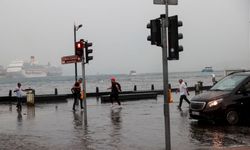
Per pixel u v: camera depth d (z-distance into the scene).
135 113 22.80
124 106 28.19
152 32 10.17
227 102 15.84
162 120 19.06
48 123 19.20
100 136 14.52
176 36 9.90
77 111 25.50
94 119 20.23
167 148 10.05
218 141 12.54
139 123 18.05
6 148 12.59
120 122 18.59
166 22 10.04
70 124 18.47
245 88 16.19
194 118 16.48
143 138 13.82
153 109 25.30
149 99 35.81
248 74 16.66
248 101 16.03
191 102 16.67
